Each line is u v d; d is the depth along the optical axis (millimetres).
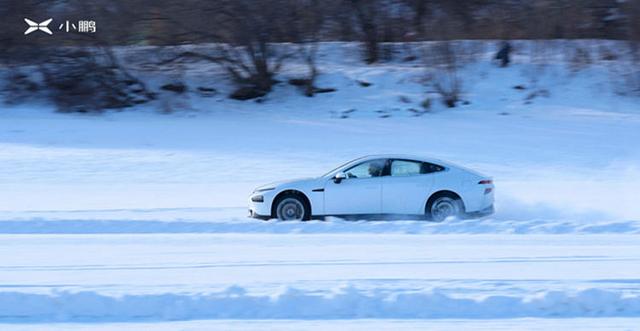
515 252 36250
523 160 81000
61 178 73125
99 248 37719
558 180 70875
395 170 49625
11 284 29078
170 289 27984
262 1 119375
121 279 30109
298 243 39312
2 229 45469
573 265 32938
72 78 117000
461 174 49344
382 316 25562
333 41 137625
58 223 46219
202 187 68125
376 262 33656
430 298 26094
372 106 110250
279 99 116125
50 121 104812
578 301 26141
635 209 55125
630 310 26047
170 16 120062
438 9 134750
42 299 25891
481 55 124812
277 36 120625
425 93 113750
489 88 114875
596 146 87688
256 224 46125
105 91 115562
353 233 44062
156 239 40781
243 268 32375
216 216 52188
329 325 24641
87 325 24719
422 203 48875
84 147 89562
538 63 121812
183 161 81125
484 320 25203
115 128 100688
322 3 126375
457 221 46594
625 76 115812
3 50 120312
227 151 86500
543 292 26688
